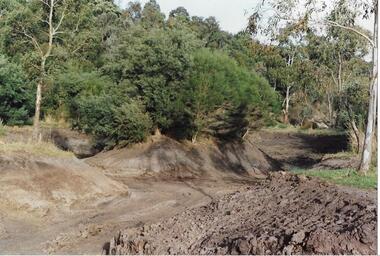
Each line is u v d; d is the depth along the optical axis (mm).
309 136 47375
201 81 29375
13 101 37219
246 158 32156
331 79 33375
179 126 30141
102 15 59000
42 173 18047
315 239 8297
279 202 12039
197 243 10867
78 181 18578
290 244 8586
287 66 50312
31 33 27094
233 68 31984
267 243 8992
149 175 26266
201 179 26328
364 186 11766
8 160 18031
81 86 36469
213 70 30188
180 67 28875
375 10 14945
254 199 13195
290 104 59781
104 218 16297
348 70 31656
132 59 28906
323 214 9977
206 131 30969
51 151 19672
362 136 26953
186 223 12609
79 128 33562
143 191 21391
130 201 19031
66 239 13656
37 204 16594
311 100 55250
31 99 37688
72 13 26266
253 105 32500
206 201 18219
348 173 14289
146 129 28656
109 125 28609
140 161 27047
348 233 8234
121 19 63812
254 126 34469
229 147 32062
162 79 28859
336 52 28547
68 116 39000
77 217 16438
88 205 17719
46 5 26766
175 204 18469
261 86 34531
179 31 30484
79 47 26781
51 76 26500
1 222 15273
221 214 12750
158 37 29172
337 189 11367
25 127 36906
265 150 41906
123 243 11703
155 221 15188
